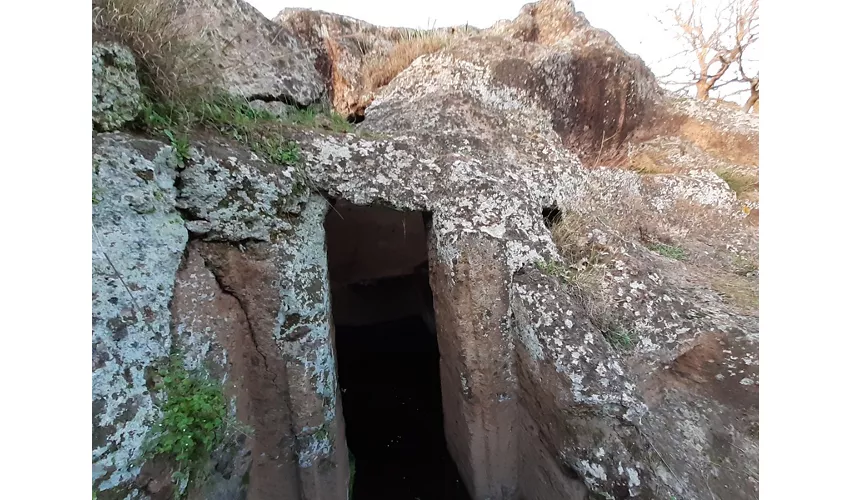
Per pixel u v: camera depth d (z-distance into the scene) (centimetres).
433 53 396
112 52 120
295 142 177
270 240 158
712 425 169
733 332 189
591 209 287
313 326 171
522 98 365
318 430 175
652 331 199
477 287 195
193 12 196
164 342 122
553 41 507
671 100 541
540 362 184
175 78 149
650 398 185
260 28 233
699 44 765
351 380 369
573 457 169
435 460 272
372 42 489
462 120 304
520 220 210
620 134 469
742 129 501
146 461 109
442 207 202
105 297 105
